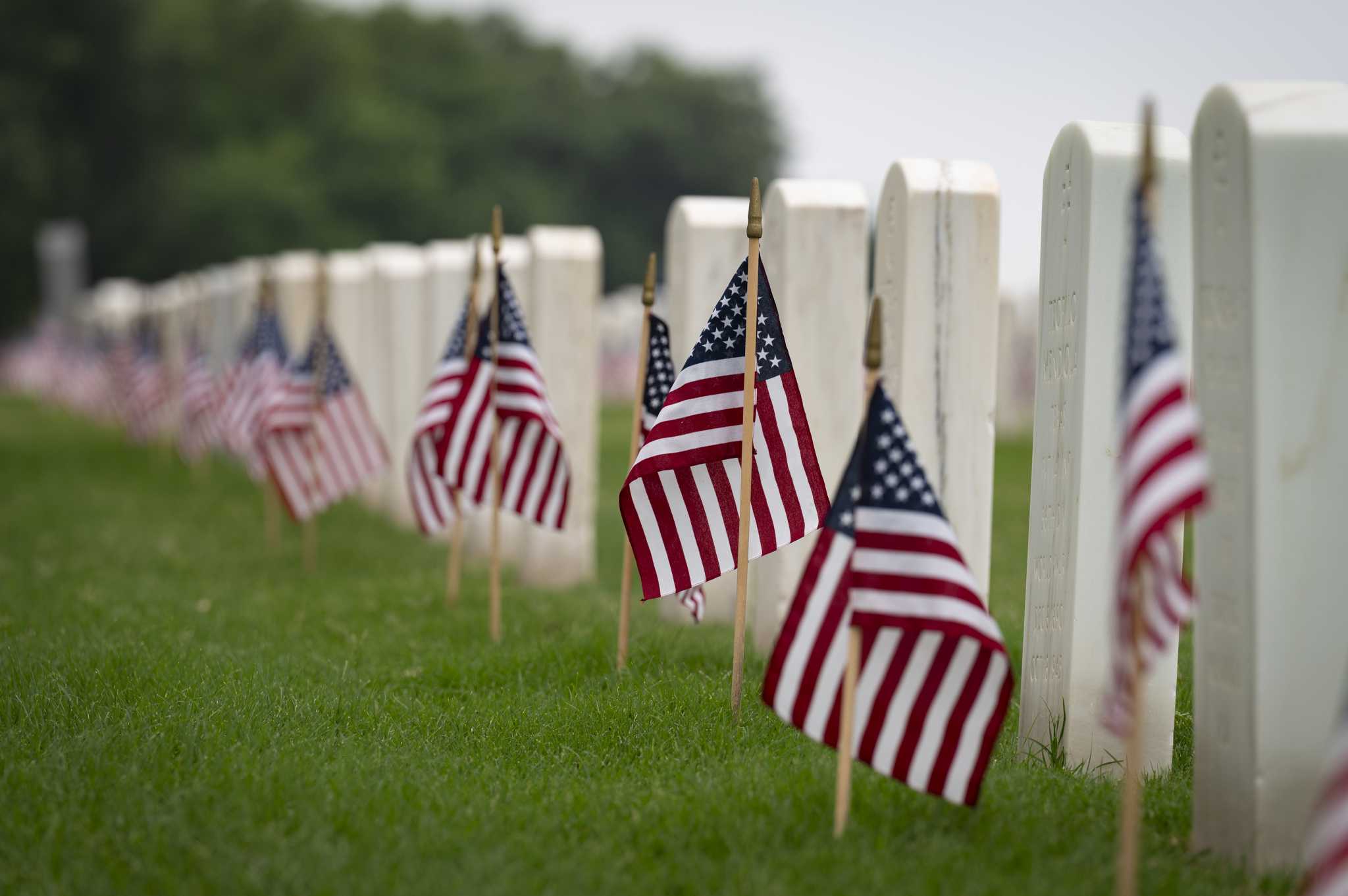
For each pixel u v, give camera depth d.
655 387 13.59
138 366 40.19
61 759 9.78
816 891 7.76
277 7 115.81
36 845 8.42
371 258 27.89
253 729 10.91
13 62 81.19
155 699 11.70
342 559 22.27
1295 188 8.37
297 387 20.80
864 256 15.14
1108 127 10.48
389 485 27.42
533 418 15.27
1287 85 8.64
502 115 126.38
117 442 47.47
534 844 8.59
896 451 8.46
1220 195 8.71
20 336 98.44
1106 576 10.50
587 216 127.81
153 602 17.39
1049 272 11.02
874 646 8.52
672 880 8.05
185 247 97.88
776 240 15.46
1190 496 7.06
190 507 29.23
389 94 122.31
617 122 131.25
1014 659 14.19
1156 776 10.39
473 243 17.27
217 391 33.69
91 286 100.00
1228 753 8.70
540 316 19.75
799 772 9.55
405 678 13.52
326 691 12.45
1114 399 10.38
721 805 9.01
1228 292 8.66
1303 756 8.45
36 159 80.00
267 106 111.94
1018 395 58.75
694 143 135.25
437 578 19.98
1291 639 8.41
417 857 8.34
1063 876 8.00
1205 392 8.92
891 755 8.52
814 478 11.30
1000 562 21.27
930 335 12.81
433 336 23.42
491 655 14.25
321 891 7.78
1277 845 8.47
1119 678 7.40
